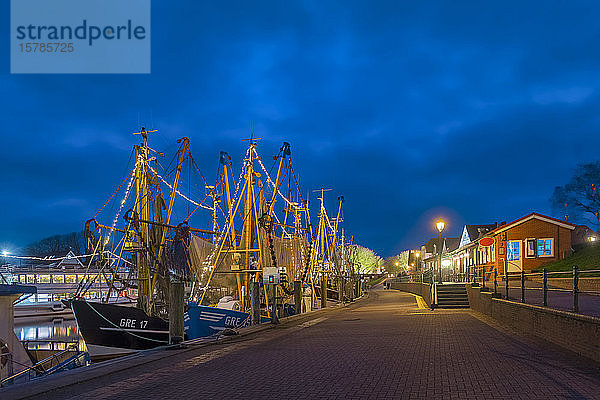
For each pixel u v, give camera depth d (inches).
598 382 345.4
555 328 522.3
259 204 1385.3
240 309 1280.8
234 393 360.2
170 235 1222.3
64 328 2290.8
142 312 986.1
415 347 543.5
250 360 508.7
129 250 1114.1
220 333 739.4
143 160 1167.0
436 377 381.4
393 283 4175.7
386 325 818.2
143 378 424.8
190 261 1343.5
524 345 521.7
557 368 394.9
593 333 426.6
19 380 751.1
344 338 666.8
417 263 4704.7
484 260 2057.1
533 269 1716.3
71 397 358.6
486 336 608.1
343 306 1745.8
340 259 2652.6
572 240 1948.8
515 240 1861.5
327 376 406.3
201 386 387.2
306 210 1945.1
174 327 623.8
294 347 597.9
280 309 1384.1
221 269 1400.1
